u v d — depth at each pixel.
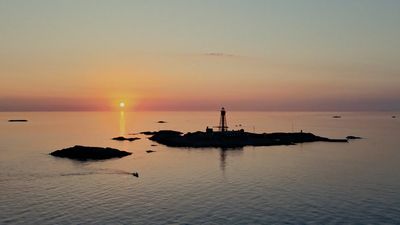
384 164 122.00
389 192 83.94
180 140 187.25
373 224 63.16
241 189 86.69
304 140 197.00
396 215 67.75
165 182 94.25
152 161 129.38
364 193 82.94
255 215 67.81
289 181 95.12
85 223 63.34
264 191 84.69
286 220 65.19
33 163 122.69
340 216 67.25
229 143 179.12
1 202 75.25
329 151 157.12
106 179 97.94
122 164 122.44
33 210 70.19
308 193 82.94
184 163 124.94
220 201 76.62
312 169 112.56
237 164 122.62
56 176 101.44
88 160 130.62
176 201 76.56
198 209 71.25
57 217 66.31
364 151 157.12
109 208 71.62
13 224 62.81
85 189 86.50
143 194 82.06
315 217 66.69
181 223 63.75
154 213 68.75
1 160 128.88
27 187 88.50
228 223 63.75
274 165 120.31
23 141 198.00
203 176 101.94
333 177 100.12
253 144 178.62
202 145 176.75
